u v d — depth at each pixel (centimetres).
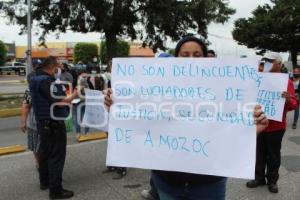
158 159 275
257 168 596
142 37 2159
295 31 4344
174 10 1992
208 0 2034
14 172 671
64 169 685
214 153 264
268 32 4444
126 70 286
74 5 2025
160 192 281
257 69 259
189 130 270
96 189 586
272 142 570
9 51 8481
